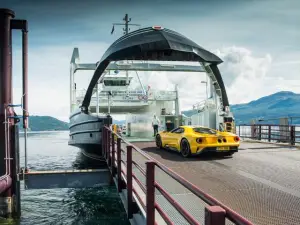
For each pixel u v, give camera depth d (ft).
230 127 48.85
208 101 61.52
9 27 29.48
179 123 78.18
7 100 28.66
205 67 46.65
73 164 77.46
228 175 23.85
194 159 32.63
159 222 13.20
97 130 40.73
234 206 15.64
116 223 30.86
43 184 29.71
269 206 15.62
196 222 7.12
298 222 13.24
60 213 34.40
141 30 38.29
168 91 85.92
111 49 37.73
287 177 22.99
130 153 18.57
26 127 30.30
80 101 78.18
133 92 84.17
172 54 37.70
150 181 12.53
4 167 28.40
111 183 31.27
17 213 28.81
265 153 37.91
